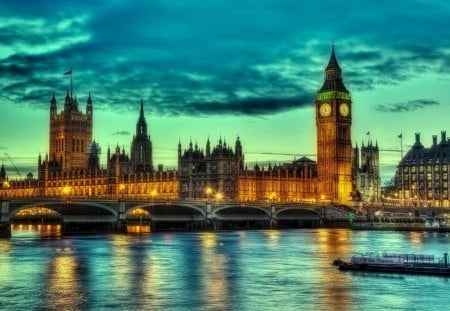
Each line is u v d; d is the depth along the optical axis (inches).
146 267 4901.6
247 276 4421.8
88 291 3804.1
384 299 3550.7
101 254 5836.6
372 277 4313.5
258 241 7746.1
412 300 3516.2
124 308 3336.6
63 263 5113.2
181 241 7618.1
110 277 4362.7
